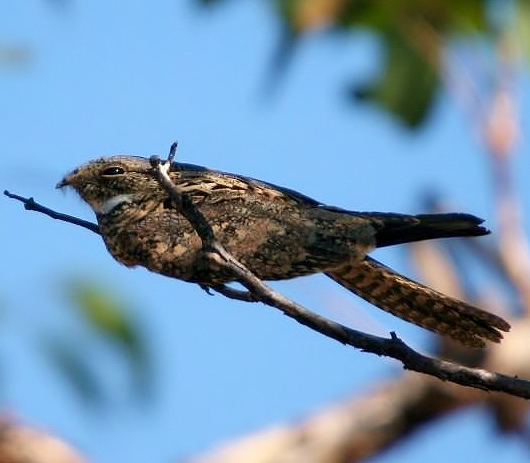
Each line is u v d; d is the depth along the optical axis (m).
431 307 10.87
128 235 11.00
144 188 11.11
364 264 10.80
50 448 12.60
